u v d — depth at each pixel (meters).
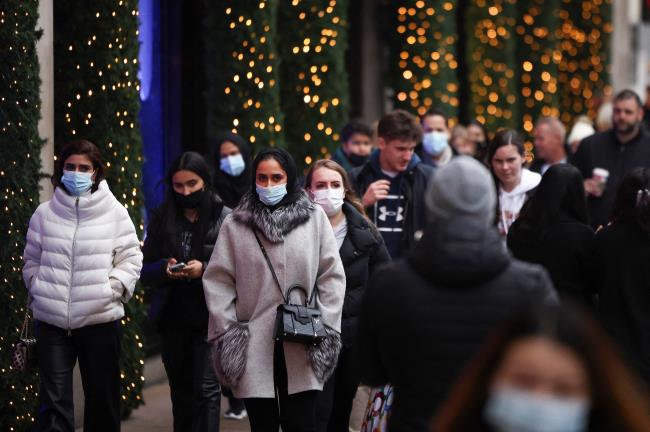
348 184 15.62
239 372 13.91
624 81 65.44
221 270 14.27
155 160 25.92
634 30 68.69
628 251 13.90
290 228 14.08
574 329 6.26
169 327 16.17
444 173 8.99
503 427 6.29
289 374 14.01
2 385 16.81
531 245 14.53
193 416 15.98
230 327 14.09
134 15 19.36
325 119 27.34
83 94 18.91
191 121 27.05
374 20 35.00
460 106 39.28
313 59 27.25
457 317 8.79
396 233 18.27
